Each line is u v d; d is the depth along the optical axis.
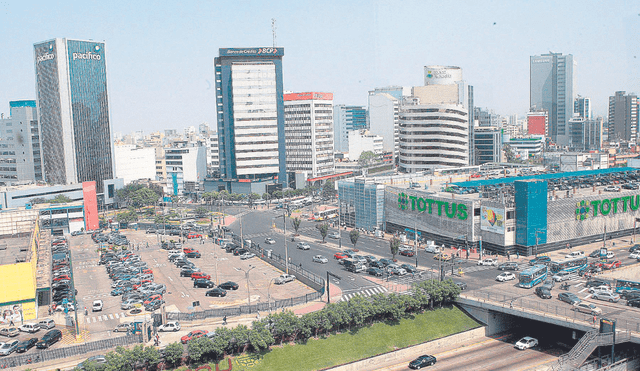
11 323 130.12
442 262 172.38
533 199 172.50
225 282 160.12
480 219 184.50
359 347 116.62
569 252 177.88
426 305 132.62
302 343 115.31
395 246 175.12
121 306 143.38
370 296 133.12
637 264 158.88
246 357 109.25
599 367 105.44
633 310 117.81
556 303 124.06
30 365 103.75
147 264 192.12
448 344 122.88
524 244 174.12
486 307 127.12
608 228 194.62
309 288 153.62
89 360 99.62
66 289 162.38
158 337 113.44
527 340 121.00
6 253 157.62
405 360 116.25
